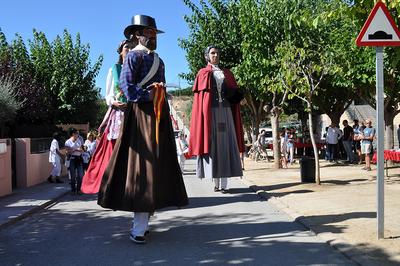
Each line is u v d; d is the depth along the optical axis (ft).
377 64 20.52
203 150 38.60
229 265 18.11
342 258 18.79
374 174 49.42
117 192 21.17
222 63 73.00
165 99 21.66
